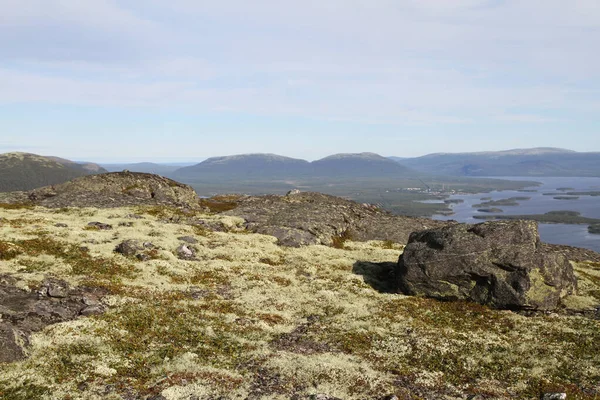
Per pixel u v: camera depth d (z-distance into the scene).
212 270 35.41
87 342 19.44
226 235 46.97
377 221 61.72
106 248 35.94
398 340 23.42
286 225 52.28
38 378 15.85
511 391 18.02
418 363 20.83
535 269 29.08
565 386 18.20
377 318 27.16
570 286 31.42
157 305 25.70
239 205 64.94
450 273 31.05
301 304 29.69
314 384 17.61
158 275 32.06
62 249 33.81
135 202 60.47
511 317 27.62
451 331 25.14
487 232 31.70
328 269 39.25
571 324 25.98
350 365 19.64
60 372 16.59
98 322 21.73
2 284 24.20
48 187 63.25
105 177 66.62
